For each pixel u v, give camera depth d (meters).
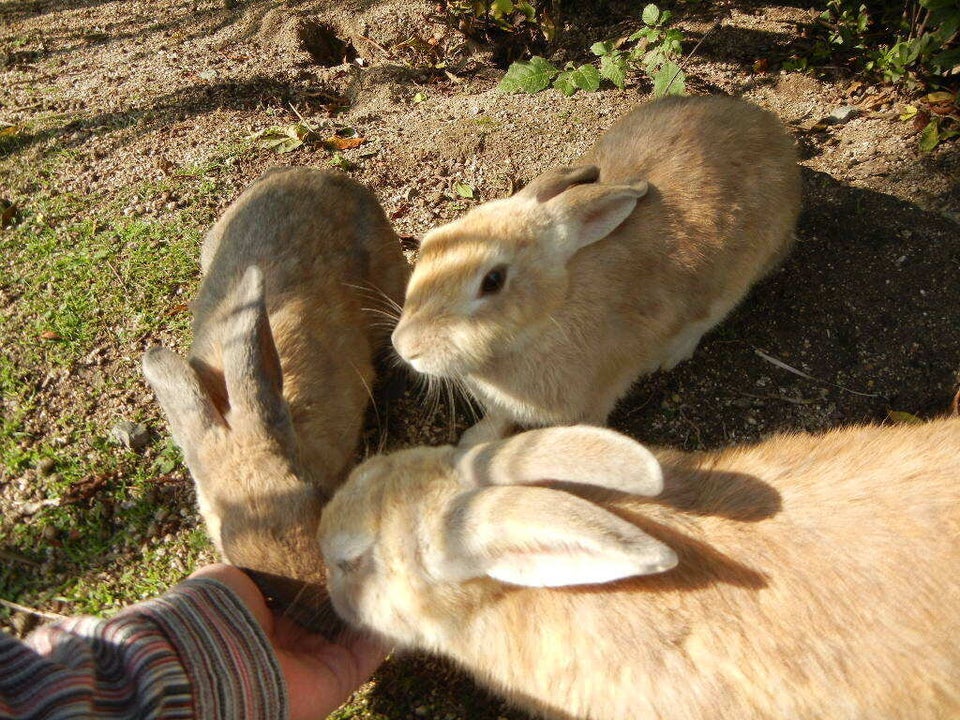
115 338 0.55
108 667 0.27
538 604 0.31
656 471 0.28
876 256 0.57
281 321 0.47
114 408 0.51
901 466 0.32
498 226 0.46
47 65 0.90
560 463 0.30
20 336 0.55
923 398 0.51
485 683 0.35
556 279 0.46
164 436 0.49
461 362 0.45
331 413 0.46
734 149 0.50
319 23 0.89
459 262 0.44
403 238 0.61
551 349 0.47
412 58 0.84
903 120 0.65
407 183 0.66
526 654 0.31
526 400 0.49
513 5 0.80
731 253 0.50
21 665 0.24
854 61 0.73
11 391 0.52
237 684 0.29
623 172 0.50
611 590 0.30
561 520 0.27
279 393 0.39
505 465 0.31
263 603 0.34
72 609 0.43
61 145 0.73
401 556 0.31
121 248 0.61
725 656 0.29
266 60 0.86
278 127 0.73
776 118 0.55
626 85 0.73
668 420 0.52
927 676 0.28
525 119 0.70
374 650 0.37
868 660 0.28
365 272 0.54
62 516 0.46
